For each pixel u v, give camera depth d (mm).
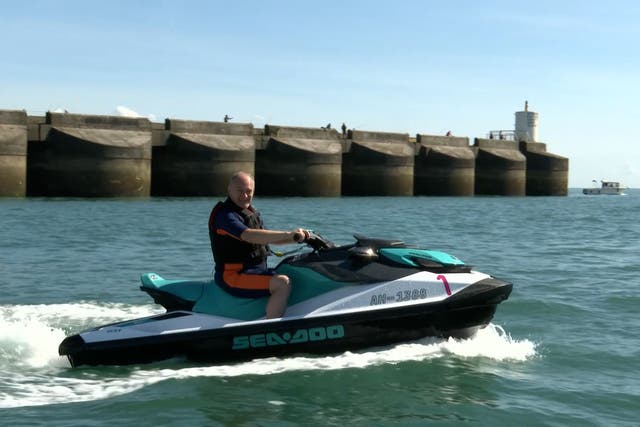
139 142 48312
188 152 50875
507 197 66688
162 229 21484
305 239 6352
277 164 55438
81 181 46719
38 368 5848
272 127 57219
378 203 46156
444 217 30500
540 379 5562
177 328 5980
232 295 6199
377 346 6211
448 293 6250
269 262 12641
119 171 47344
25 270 11930
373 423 4535
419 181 65062
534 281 10914
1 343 6590
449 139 67562
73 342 5863
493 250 15781
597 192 111750
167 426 4445
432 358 6008
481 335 6848
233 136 53531
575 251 15672
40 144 47375
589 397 5129
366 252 6324
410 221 27219
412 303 6160
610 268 12547
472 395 5117
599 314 8312
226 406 4828
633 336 7160
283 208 38125
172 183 51562
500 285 6359
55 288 10016
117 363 5922
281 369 5688
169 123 52156
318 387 5246
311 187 55500
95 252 14805
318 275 6266
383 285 6199
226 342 5949
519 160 69000
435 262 6402
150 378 5496
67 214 28984
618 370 5887
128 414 4656
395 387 5266
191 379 5449
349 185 60625
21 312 8195
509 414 4738
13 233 19500
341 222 26219
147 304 8742
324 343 6043
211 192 51219
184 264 12898
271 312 6074
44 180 47281
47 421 4508
